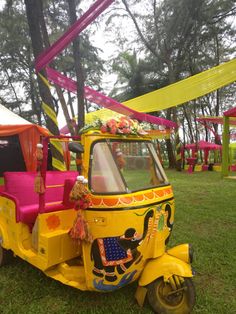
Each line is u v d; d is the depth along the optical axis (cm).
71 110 1695
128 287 402
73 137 387
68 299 379
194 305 355
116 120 372
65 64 2003
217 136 2619
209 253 524
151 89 2419
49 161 689
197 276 444
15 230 436
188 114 3092
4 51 2377
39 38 761
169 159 2302
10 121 748
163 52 2044
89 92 945
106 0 540
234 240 588
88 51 2317
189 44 1997
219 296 391
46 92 757
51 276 379
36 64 696
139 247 341
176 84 873
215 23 1883
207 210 820
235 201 930
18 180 489
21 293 396
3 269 470
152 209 350
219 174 1786
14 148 786
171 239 596
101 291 347
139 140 396
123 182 346
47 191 493
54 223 395
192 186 1239
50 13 1359
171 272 341
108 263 333
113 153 358
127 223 329
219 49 2452
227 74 789
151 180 388
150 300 349
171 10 1891
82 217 333
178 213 791
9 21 1497
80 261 390
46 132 727
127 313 350
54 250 375
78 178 329
